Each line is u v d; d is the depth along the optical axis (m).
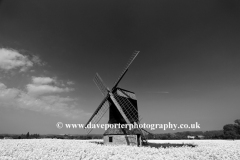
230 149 23.78
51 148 23.11
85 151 21.06
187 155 18.67
